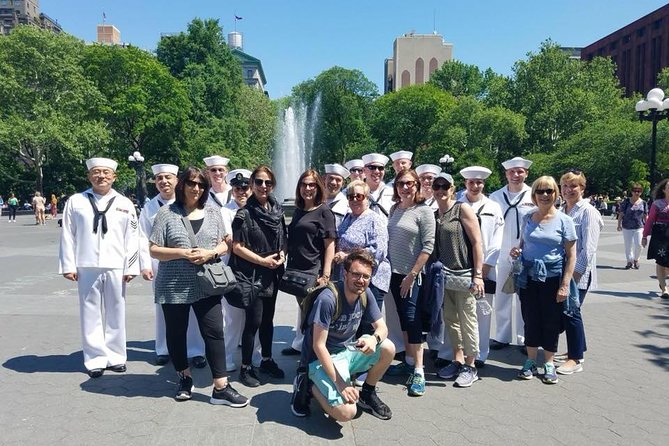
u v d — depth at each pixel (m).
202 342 5.16
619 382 4.55
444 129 46.66
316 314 3.62
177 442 3.31
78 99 35.91
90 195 4.75
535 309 4.64
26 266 11.63
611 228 24.25
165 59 46.31
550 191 4.55
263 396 4.17
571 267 4.52
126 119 38.84
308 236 4.44
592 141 39.66
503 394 4.28
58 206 43.47
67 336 5.84
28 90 34.41
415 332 4.35
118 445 3.26
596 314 7.12
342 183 5.36
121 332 4.77
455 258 4.56
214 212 4.34
